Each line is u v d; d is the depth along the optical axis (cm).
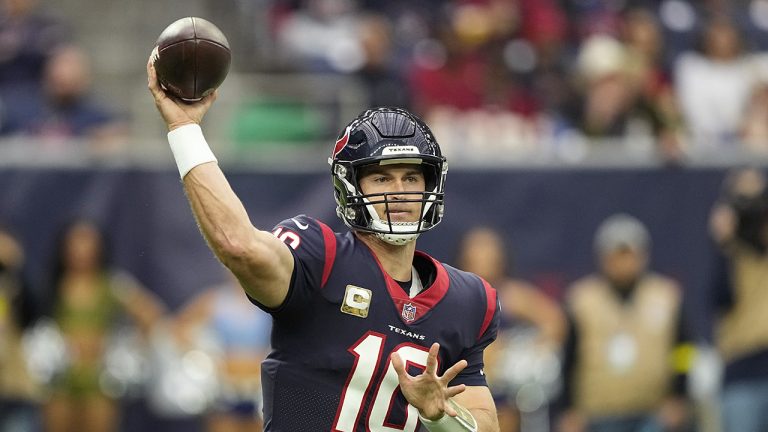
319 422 1276
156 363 2698
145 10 4309
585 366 2773
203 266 2725
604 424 2758
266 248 1198
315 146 3133
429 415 1223
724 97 3716
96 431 2667
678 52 4269
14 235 2667
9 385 2620
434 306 1312
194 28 1215
